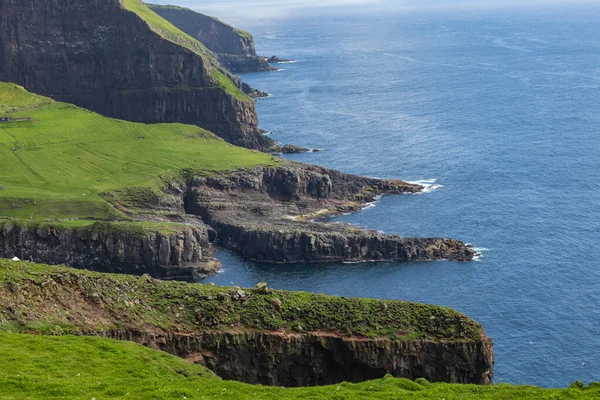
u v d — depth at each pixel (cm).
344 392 9869
